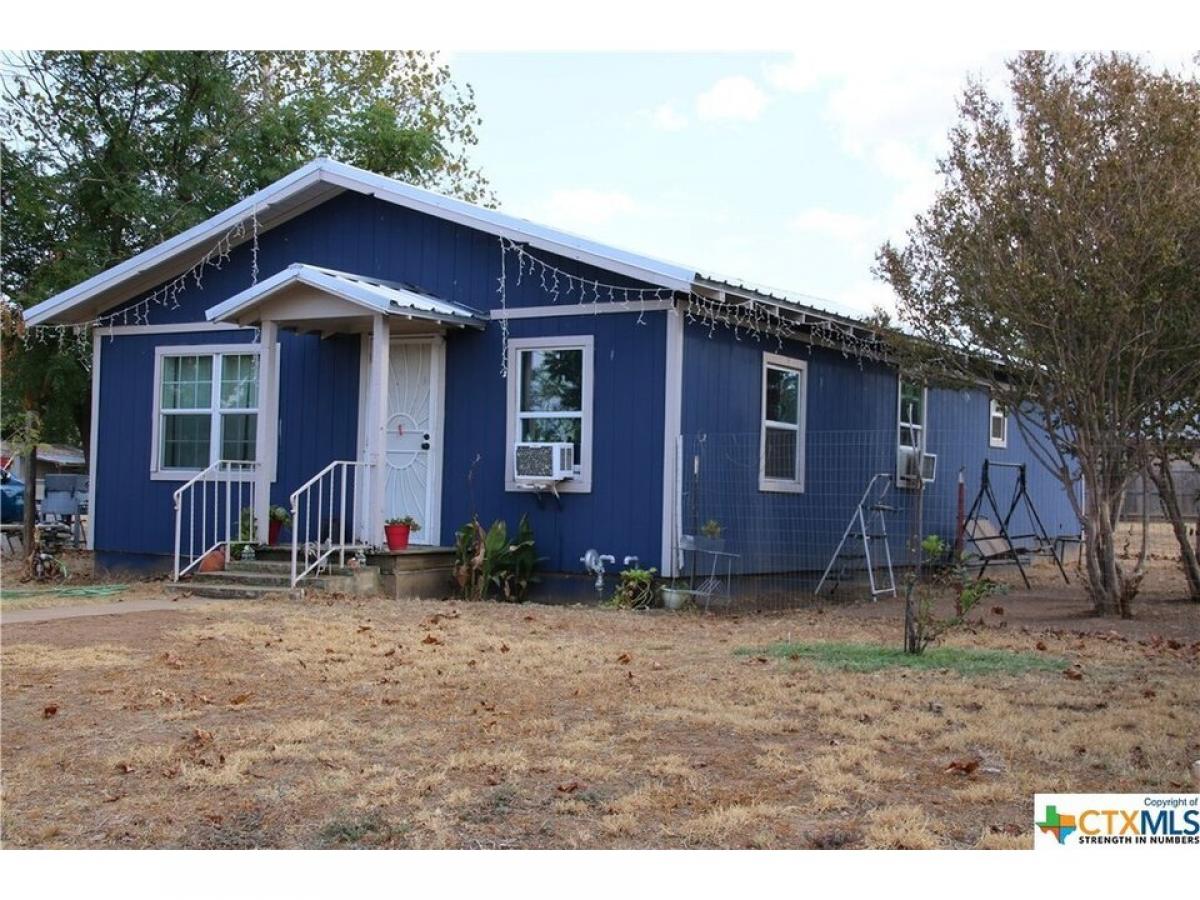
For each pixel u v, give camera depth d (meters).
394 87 27.56
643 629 10.31
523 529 12.73
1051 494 21.77
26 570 15.87
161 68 20.06
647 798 5.25
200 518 15.09
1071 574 17.42
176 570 12.93
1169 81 10.64
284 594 11.98
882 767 5.68
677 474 12.21
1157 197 10.35
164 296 15.53
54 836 4.92
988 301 11.33
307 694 7.30
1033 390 11.95
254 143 21.36
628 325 12.52
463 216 13.06
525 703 7.05
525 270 13.16
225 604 11.56
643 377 12.39
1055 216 10.74
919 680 7.64
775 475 14.09
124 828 5.00
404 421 13.91
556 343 12.91
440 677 7.81
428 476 13.66
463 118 28.70
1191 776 5.53
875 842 4.73
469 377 13.49
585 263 12.54
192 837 4.89
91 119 20.64
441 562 13.22
